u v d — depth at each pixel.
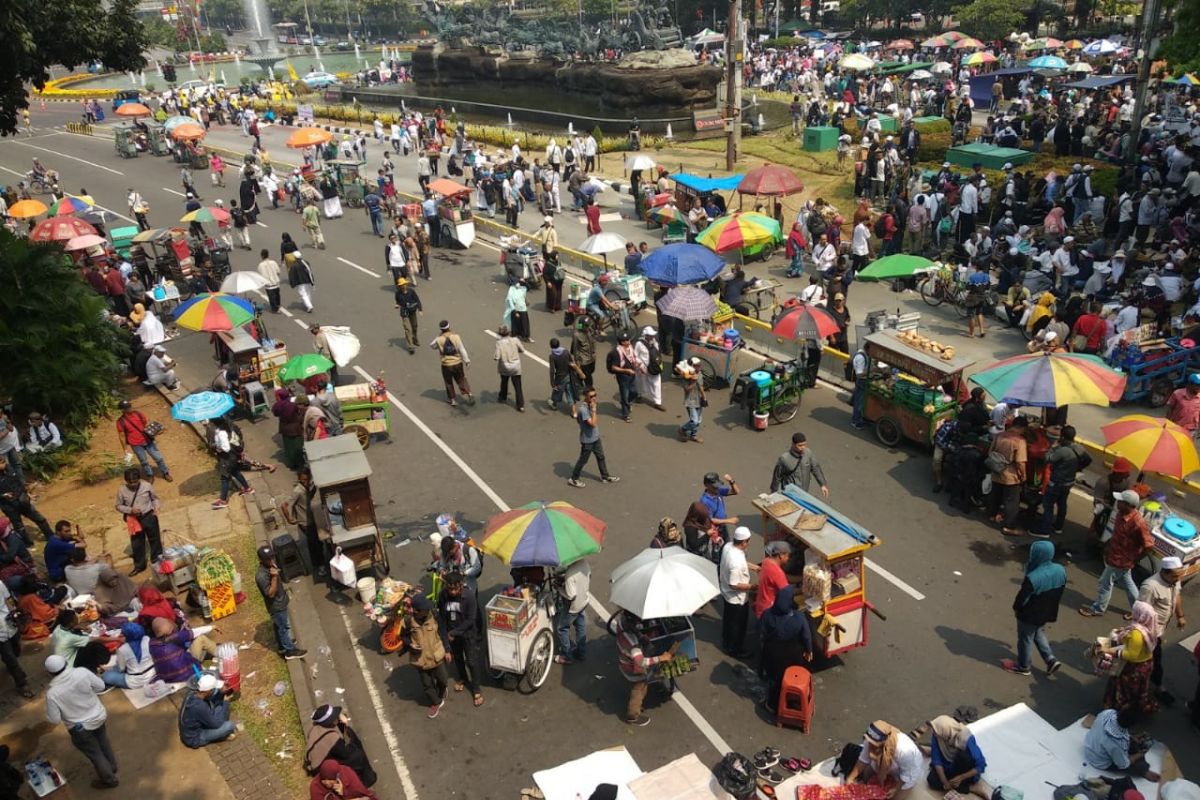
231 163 44.78
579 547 10.06
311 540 12.62
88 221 28.20
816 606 10.17
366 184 35.09
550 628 10.73
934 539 13.13
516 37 65.75
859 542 10.16
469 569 11.05
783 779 8.82
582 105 56.31
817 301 20.27
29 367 17.45
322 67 108.75
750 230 21.20
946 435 14.07
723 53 62.75
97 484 16.06
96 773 9.45
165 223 33.91
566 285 25.78
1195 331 16.97
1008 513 12.99
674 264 18.73
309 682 10.79
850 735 9.62
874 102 44.91
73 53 21.94
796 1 86.44
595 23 94.69
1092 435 15.78
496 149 45.84
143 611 10.73
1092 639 10.91
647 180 36.19
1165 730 9.48
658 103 50.94
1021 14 60.72
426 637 9.78
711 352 18.64
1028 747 8.79
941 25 73.50
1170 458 11.35
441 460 16.36
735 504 14.34
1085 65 43.72
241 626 11.92
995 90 41.03
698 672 10.74
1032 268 21.81
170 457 16.89
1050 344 17.23
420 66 70.75
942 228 24.64
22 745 9.97
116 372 19.41
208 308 17.52
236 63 120.69
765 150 40.28
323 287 26.31
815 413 17.53
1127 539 10.77
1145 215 22.55
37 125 59.47
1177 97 35.06
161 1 165.38
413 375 20.20
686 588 9.38
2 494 13.38
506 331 17.70
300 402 15.33
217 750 9.73
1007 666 10.52
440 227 30.16
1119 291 20.20
